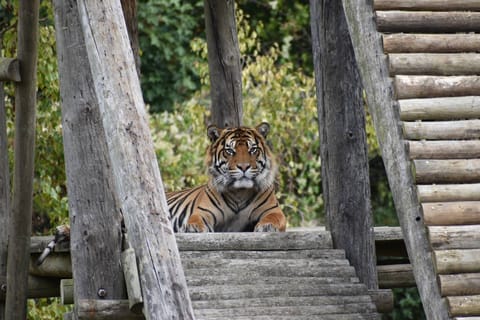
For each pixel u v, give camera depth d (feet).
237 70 54.75
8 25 64.03
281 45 96.07
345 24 42.45
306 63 96.63
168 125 78.95
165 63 95.50
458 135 33.78
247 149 46.14
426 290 32.27
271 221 44.78
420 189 32.73
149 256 30.42
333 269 40.52
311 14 43.24
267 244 40.78
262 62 75.77
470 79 34.60
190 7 94.58
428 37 35.32
